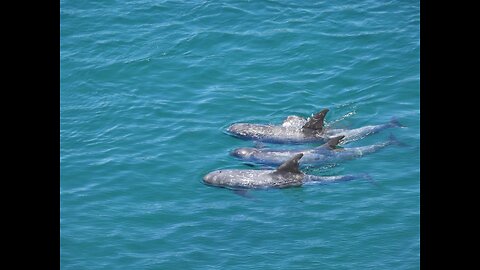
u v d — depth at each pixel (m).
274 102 115.38
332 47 127.50
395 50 125.56
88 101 117.50
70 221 90.19
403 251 83.25
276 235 86.88
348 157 101.38
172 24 135.62
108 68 125.00
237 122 111.06
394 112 111.38
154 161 102.38
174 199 94.75
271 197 94.31
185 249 85.06
